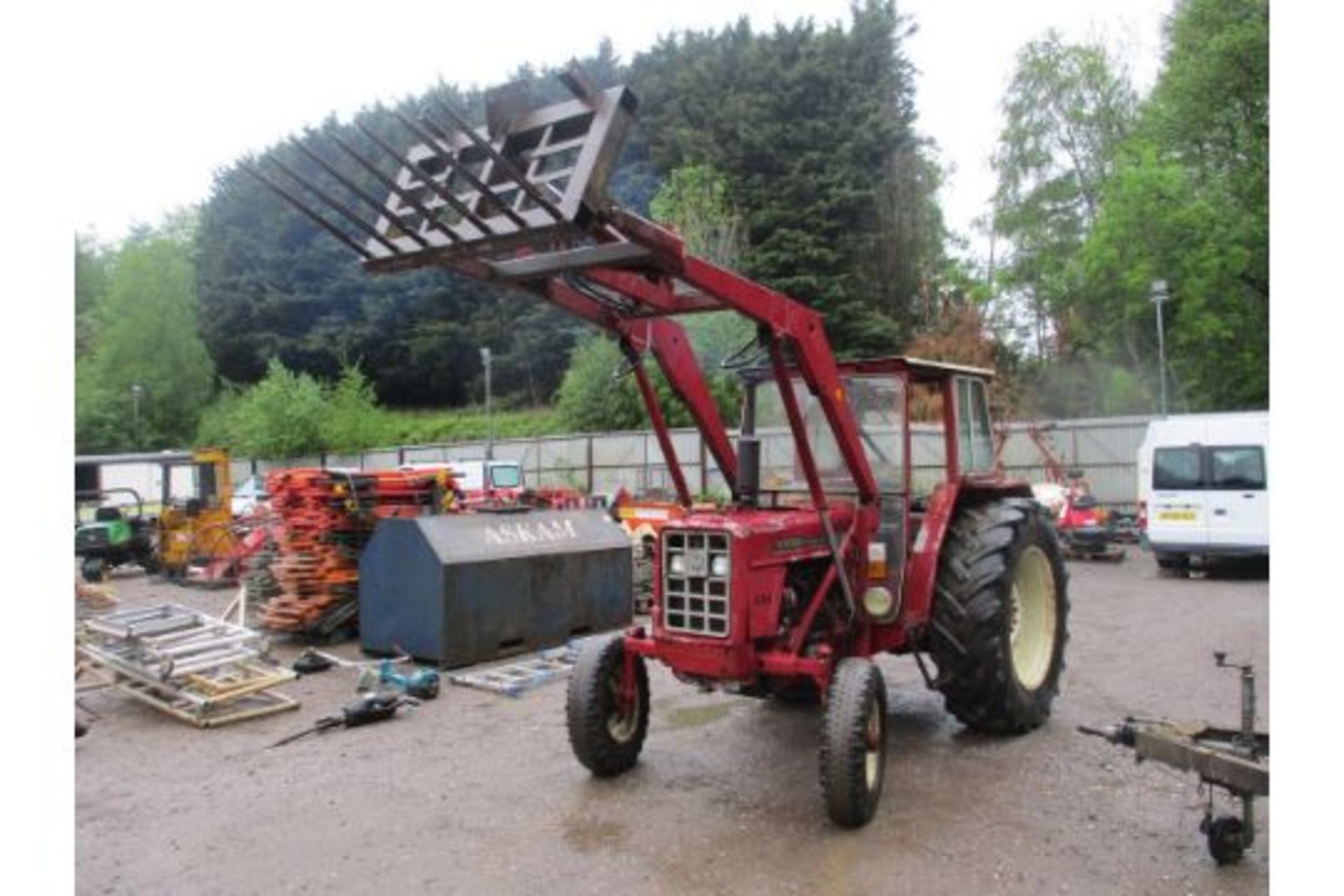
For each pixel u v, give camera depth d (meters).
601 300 4.77
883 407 5.48
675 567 4.61
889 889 3.66
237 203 48.09
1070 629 9.12
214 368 48.44
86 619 7.82
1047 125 32.88
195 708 6.48
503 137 3.95
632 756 5.07
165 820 4.62
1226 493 12.62
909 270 32.16
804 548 4.81
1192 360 24.48
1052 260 31.86
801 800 4.61
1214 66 22.20
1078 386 29.14
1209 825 3.79
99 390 45.72
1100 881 3.70
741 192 31.38
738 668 4.44
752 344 5.71
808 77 33.19
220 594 13.34
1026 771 4.96
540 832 4.30
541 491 17.75
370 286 44.28
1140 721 4.39
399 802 4.77
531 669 7.61
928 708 6.25
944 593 5.40
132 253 49.44
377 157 31.78
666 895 3.65
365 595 8.51
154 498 22.78
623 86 3.72
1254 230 22.20
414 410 43.91
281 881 3.92
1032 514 5.97
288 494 9.24
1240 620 9.48
